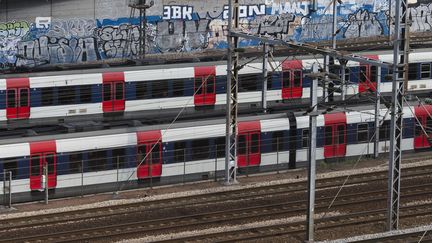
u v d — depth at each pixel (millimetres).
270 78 76250
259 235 49969
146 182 61312
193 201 57500
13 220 52969
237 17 60875
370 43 108250
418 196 58875
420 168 66188
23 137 57719
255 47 107562
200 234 49969
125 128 60812
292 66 76750
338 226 52094
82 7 101000
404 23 48750
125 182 60531
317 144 66438
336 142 67125
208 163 63000
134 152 60531
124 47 103125
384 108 69125
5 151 56594
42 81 69938
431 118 70000
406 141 69500
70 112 71000
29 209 56125
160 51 104562
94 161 59438
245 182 62625
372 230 51562
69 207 56281
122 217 53594
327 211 55344
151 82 73062
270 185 61094
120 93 72188
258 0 108625
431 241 49500
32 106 69812
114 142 59844
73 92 70938
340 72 75875
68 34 100750
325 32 111938
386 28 114250
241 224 52594
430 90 80875
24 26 98750
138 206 56375
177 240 48719
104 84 71688
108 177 59938
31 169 57531
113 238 49625
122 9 102688
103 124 62344
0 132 59969
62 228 51344
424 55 80250
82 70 71500
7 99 68938
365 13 113312
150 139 60844
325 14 111875
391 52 79938
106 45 102438
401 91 49812
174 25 105125
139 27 103438
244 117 64312
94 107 71688
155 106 73312
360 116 67875
